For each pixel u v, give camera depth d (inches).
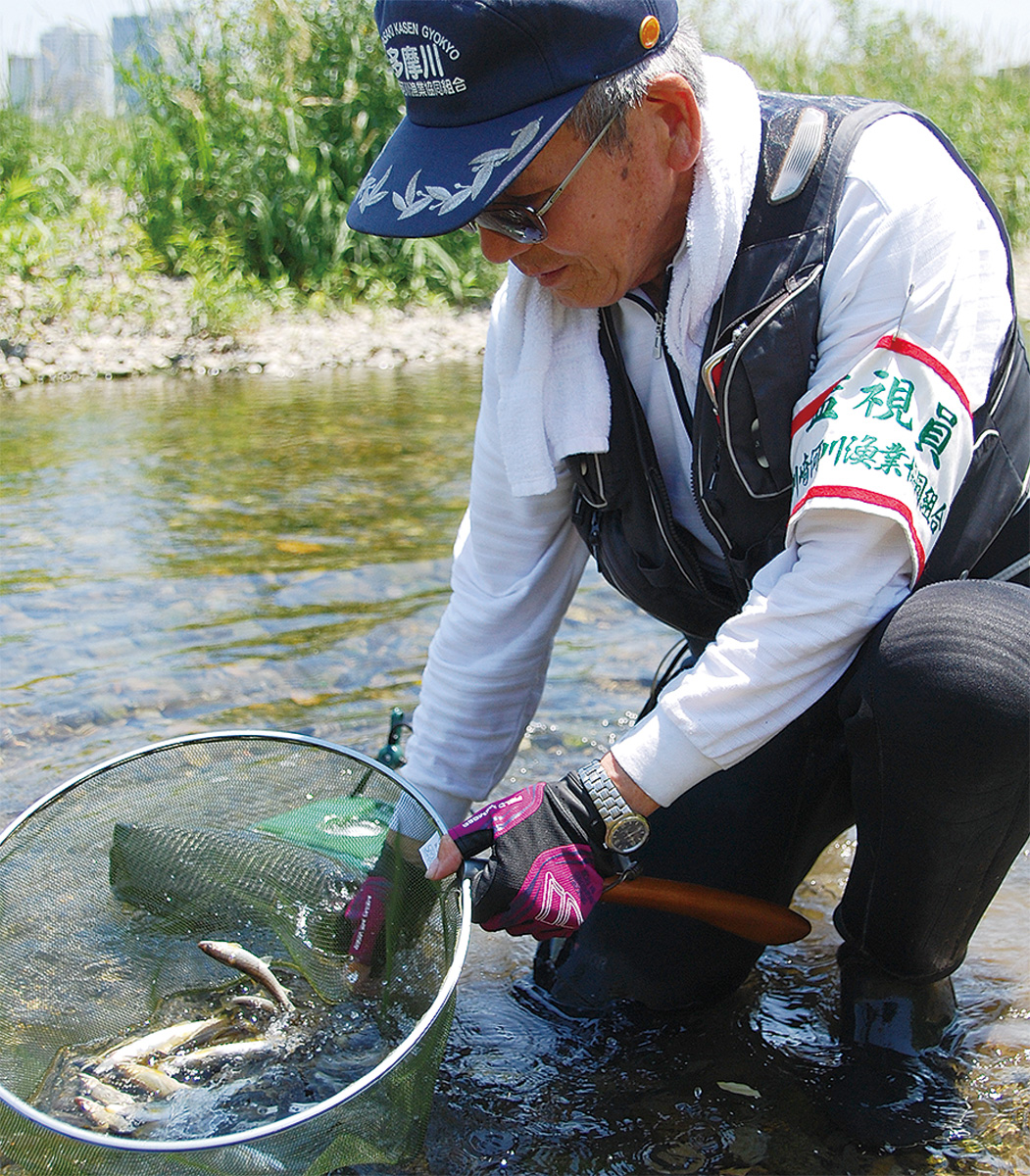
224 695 105.0
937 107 376.2
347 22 306.5
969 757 55.0
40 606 122.6
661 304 62.6
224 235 285.1
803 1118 61.7
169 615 121.0
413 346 259.1
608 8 54.3
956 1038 66.5
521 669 74.4
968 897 61.4
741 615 59.3
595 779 59.8
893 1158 58.7
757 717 58.2
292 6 302.8
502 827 59.1
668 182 58.9
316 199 288.5
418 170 55.9
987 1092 62.6
